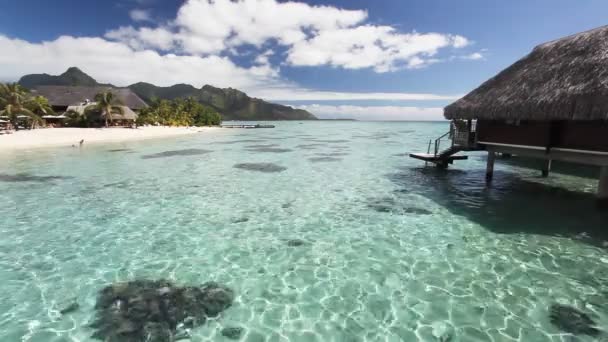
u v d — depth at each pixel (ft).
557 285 19.31
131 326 15.81
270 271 21.43
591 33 35.91
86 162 67.31
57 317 16.48
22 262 22.61
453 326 15.80
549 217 31.71
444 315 16.63
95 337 14.99
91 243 25.96
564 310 16.94
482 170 58.59
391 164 66.69
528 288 19.03
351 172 57.31
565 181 48.42
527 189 43.55
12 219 31.53
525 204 36.37
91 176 52.75
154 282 20.01
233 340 14.88
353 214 33.24
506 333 15.26
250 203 37.42
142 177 52.37
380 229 28.94
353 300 18.07
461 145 50.31
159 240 26.63
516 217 31.81
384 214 33.17
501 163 67.15
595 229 28.27
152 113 203.51
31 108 144.15
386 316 16.63
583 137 33.94
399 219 31.63
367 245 25.50
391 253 23.99
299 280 20.26
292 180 50.49
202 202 37.78
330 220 31.48
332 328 15.74
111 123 170.60
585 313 16.67
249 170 59.52
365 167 62.80
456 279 20.16
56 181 48.83
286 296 18.51
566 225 29.37
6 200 38.19
